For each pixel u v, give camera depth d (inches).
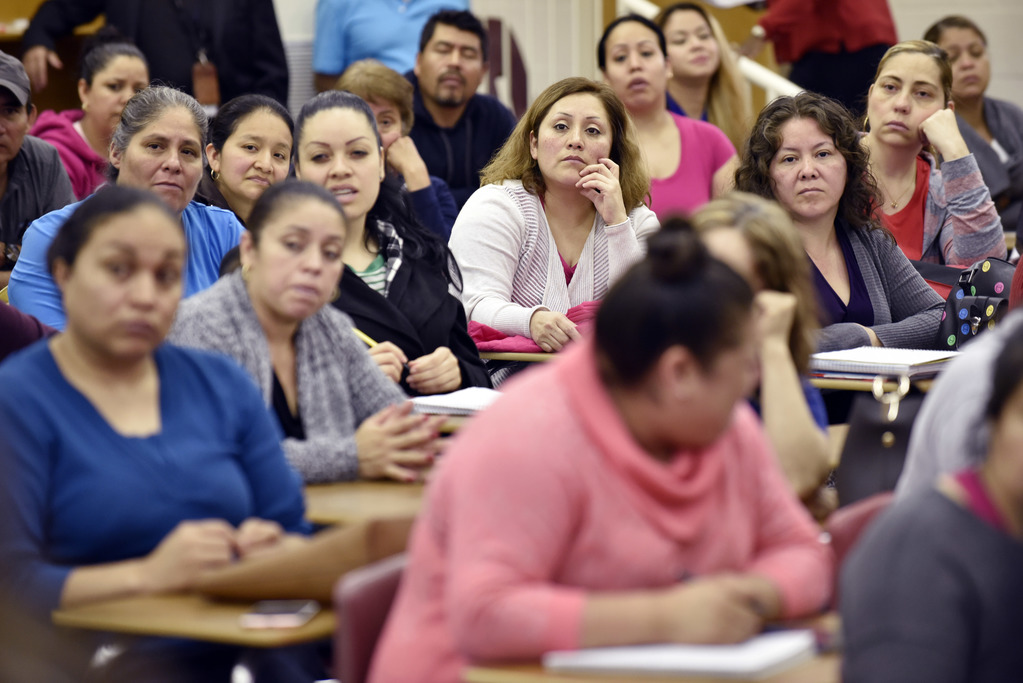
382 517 258.4
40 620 248.1
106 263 261.1
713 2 863.7
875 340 501.4
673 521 207.6
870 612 188.7
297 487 295.1
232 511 277.4
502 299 523.2
